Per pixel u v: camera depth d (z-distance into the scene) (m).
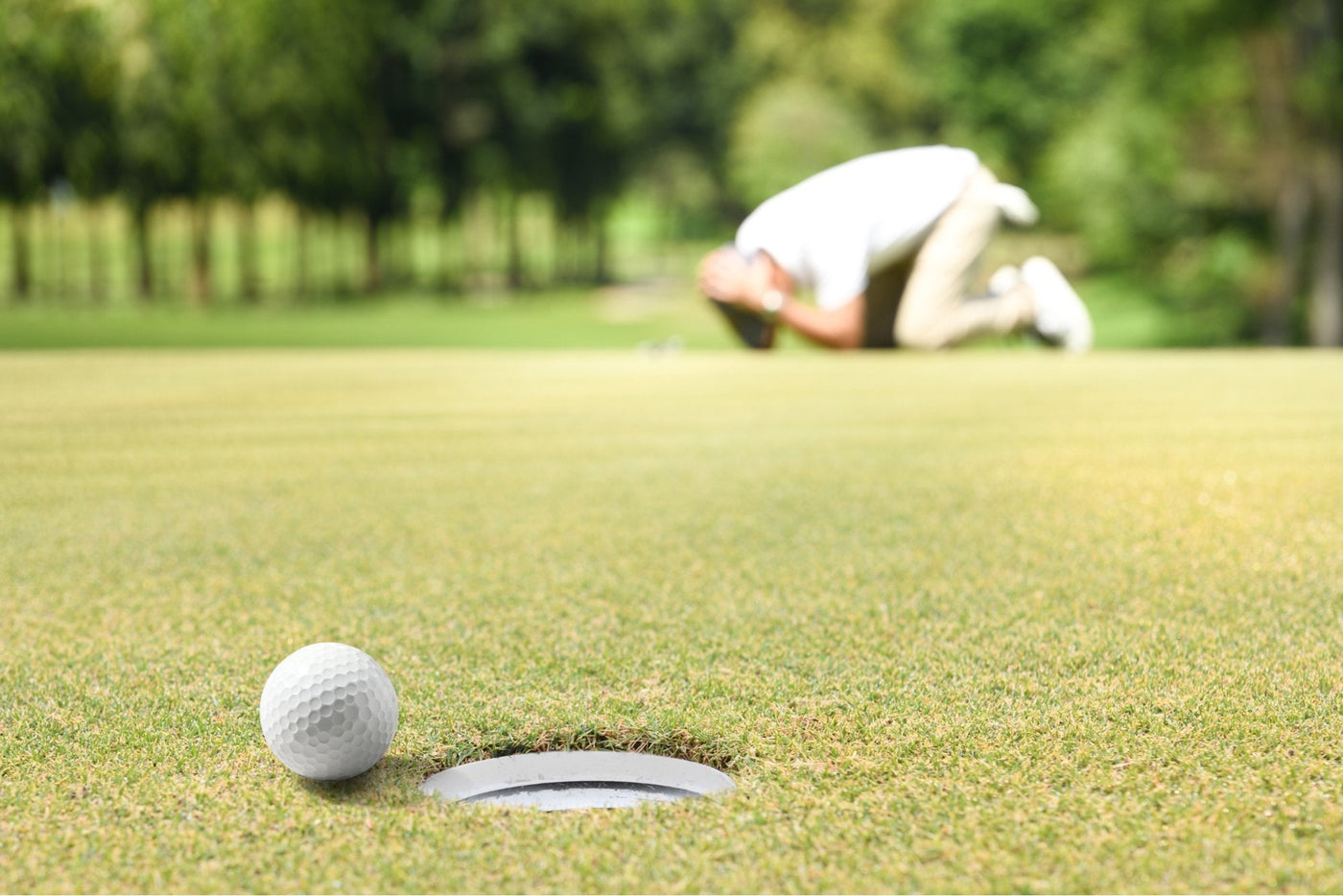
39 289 11.58
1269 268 8.35
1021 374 3.15
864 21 15.16
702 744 0.98
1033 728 0.99
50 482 1.71
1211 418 2.25
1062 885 0.85
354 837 0.89
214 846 0.89
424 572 1.28
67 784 0.94
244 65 8.13
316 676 0.93
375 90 9.99
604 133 11.27
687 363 3.63
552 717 1.00
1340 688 1.03
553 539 1.37
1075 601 1.19
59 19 7.50
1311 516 1.40
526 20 10.32
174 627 1.16
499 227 14.27
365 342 6.61
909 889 0.85
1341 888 0.85
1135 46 8.90
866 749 0.96
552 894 0.85
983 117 11.83
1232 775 0.93
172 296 10.62
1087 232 9.28
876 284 4.01
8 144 7.84
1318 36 7.68
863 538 1.36
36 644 1.13
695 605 1.19
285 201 9.71
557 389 2.92
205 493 1.62
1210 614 1.16
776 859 0.87
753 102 14.25
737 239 3.93
